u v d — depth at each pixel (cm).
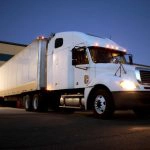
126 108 875
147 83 895
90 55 1023
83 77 1046
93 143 475
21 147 447
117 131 616
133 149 425
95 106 955
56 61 1233
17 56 1723
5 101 2225
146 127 690
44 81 1326
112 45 1084
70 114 1191
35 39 1385
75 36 1125
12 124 763
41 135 566
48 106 1353
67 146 452
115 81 888
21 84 1582
